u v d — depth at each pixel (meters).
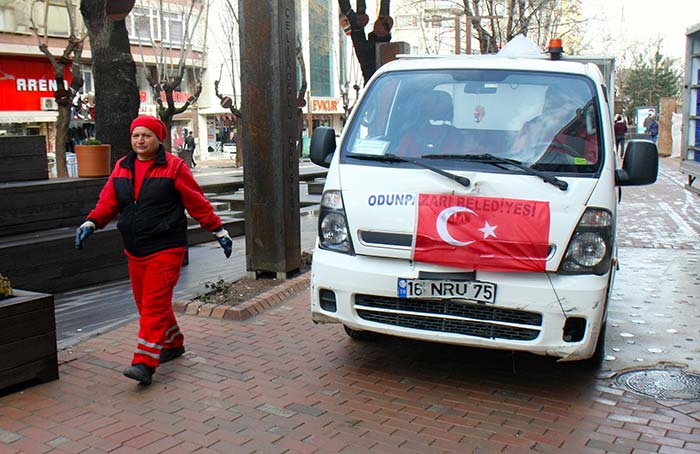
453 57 5.77
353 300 4.78
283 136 7.48
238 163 35.66
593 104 5.06
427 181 4.73
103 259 8.38
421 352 5.66
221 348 5.70
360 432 4.19
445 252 4.53
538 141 4.91
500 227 4.48
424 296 4.55
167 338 5.32
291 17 7.54
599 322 4.46
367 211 4.76
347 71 52.75
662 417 4.44
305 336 6.02
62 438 4.07
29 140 8.27
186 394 4.75
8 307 4.66
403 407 4.57
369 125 5.32
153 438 4.08
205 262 9.56
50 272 7.74
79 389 4.82
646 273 8.79
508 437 4.14
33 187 8.08
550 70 5.34
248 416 4.40
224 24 37.00
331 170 5.14
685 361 5.51
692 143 18.52
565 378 5.12
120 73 9.38
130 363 5.34
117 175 4.95
